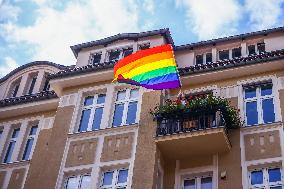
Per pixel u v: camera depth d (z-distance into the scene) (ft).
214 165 56.13
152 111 60.23
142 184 53.31
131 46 71.51
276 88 60.90
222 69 64.34
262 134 56.65
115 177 55.62
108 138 59.41
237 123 57.77
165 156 58.29
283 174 52.70
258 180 53.67
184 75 65.57
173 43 71.41
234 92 62.54
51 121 70.13
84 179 56.90
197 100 57.98
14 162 65.98
